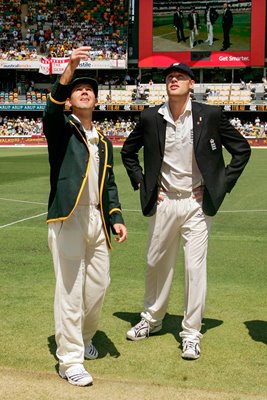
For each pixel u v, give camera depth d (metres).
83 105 4.34
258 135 45.31
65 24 50.75
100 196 4.37
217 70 49.34
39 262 7.88
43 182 18.03
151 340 5.02
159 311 5.07
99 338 5.05
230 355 4.67
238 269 7.59
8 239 9.50
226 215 12.27
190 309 4.70
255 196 15.24
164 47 47.28
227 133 4.80
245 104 46.56
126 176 20.55
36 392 3.94
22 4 51.03
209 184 4.69
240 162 4.82
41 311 5.71
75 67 4.02
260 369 4.39
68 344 4.20
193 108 4.70
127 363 4.50
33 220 11.46
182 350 4.75
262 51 46.16
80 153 4.29
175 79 4.62
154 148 4.79
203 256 4.76
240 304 6.04
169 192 4.83
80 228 4.29
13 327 5.25
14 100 48.94
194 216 4.75
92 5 51.06
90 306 4.47
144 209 4.89
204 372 4.33
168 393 3.95
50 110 4.12
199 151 4.68
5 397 3.85
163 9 46.75
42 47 49.44
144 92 48.38
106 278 4.46
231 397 3.90
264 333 5.18
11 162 26.56
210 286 6.75
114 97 48.38
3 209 12.80
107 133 46.62
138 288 6.65
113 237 9.73
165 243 4.91
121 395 3.91
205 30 46.47
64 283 4.25
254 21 45.81
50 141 4.29
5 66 48.44
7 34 50.03
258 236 10.03
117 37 49.62
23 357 4.56
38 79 51.16
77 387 4.03
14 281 6.88
